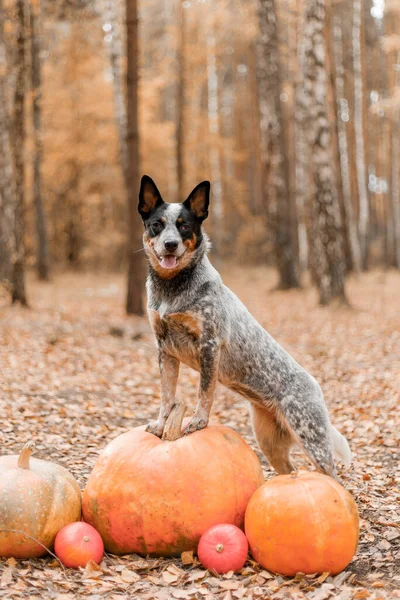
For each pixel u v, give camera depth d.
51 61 28.80
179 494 4.30
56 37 26.72
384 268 34.75
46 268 25.89
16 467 4.41
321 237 17.06
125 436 4.69
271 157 21.97
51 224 33.28
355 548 4.20
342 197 25.98
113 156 30.36
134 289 15.48
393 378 9.80
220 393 9.13
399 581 4.11
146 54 31.97
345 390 9.30
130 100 15.15
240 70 43.62
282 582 4.06
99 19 24.59
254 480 4.56
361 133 31.89
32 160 25.22
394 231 35.09
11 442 6.46
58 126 29.47
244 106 41.75
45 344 11.66
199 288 4.72
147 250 4.81
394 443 7.00
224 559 4.16
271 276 29.30
